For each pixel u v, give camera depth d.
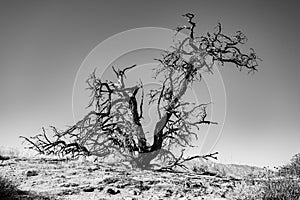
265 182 9.91
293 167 12.43
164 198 9.66
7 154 18.00
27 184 10.67
